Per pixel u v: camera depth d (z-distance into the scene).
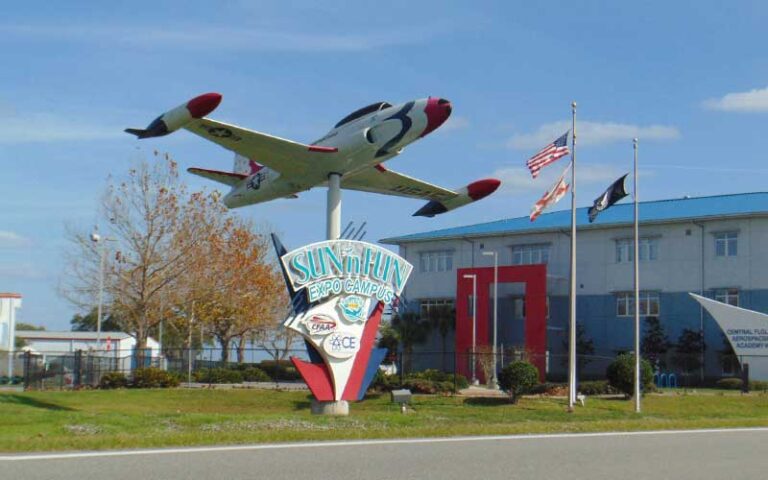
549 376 54.28
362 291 23.72
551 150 28.03
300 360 23.03
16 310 51.88
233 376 44.69
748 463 13.14
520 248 61.78
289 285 22.80
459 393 34.75
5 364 50.31
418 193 31.48
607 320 57.38
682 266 55.03
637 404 28.89
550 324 59.41
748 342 43.41
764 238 52.44
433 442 14.89
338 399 23.11
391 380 35.56
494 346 46.62
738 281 52.84
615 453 13.93
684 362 52.25
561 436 16.72
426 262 65.88
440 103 25.38
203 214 50.19
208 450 12.88
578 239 59.34
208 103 23.02
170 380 38.59
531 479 10.93
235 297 54.50
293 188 29.25
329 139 27.19
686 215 55.31
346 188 30.91
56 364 41.25
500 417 25.47
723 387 43.34
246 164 31.58
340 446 13.85
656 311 55.66
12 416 20.70
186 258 49.22
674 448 15.02
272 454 12.56
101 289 47.72
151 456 12.11
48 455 12.06
